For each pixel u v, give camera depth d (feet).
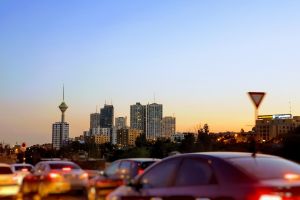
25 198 60.23
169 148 134.41
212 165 24.71
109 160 162.61
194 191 24.48
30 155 240.12
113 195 30.09
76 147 257.14
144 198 27.48
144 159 54.54
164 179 27.02
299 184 22.39
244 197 21.89
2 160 233.76
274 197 21.33
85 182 61.67
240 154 26.58
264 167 24.39
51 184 60.23
